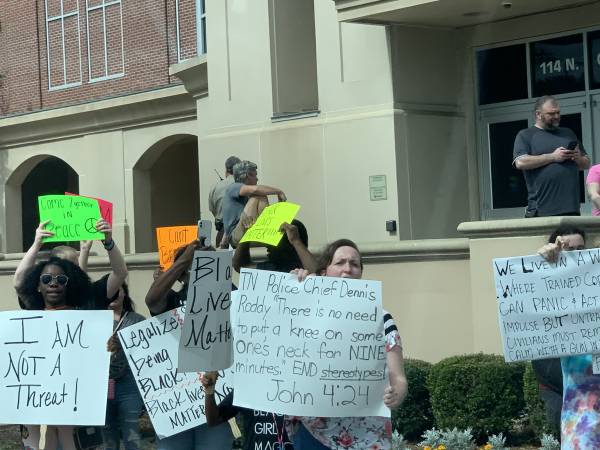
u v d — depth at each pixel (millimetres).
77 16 24625
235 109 16281
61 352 7094
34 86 25797
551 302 6332
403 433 10195
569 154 10789
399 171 14125
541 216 10977
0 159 25828
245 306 5941
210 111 16688
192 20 21859
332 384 5793
